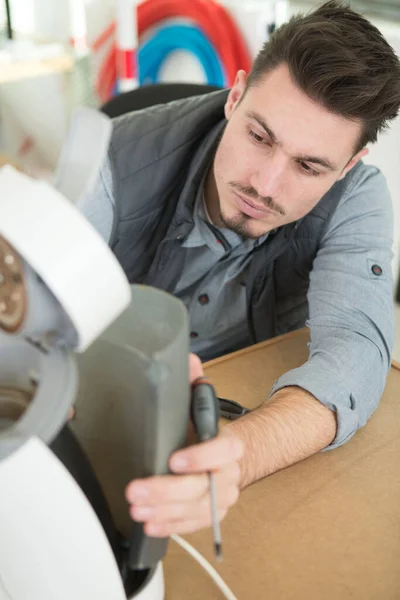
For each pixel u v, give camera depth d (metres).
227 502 0.53
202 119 1.01
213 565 0.64
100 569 0.47
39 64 2.34
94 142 0.41
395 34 1.95
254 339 1.15
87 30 2.78
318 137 0.83
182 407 0.46
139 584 0.55
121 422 0.47
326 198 1.04
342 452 0.80
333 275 0.98
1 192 0.36
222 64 2.42
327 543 0.67
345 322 0.91
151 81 2.74
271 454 0.71
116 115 1.25
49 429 0.40
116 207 1.03
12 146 3.07
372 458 0.79
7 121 3.06
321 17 0.82
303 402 0.78
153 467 0.47
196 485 0.49
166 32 2.58
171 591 0.62
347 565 0.65
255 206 0.92
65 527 0.44
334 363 0.83
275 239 1.04
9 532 0.44
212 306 1.14
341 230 1.02
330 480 0.75
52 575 0.47
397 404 0.90
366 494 0.74
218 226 1.05
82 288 0.36
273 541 0.67
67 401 0.40
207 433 0.49
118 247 1.08
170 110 1.07
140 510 0.47
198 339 1.18
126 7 2.43
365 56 0.79
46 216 0.36
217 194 1.03
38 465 0.40
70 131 0.41
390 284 0.98
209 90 1.24
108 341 0.44
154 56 2.67
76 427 0.51
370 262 0.98
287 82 0.81
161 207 1.06
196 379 0.52
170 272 1.10
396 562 0.66
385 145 2.03
